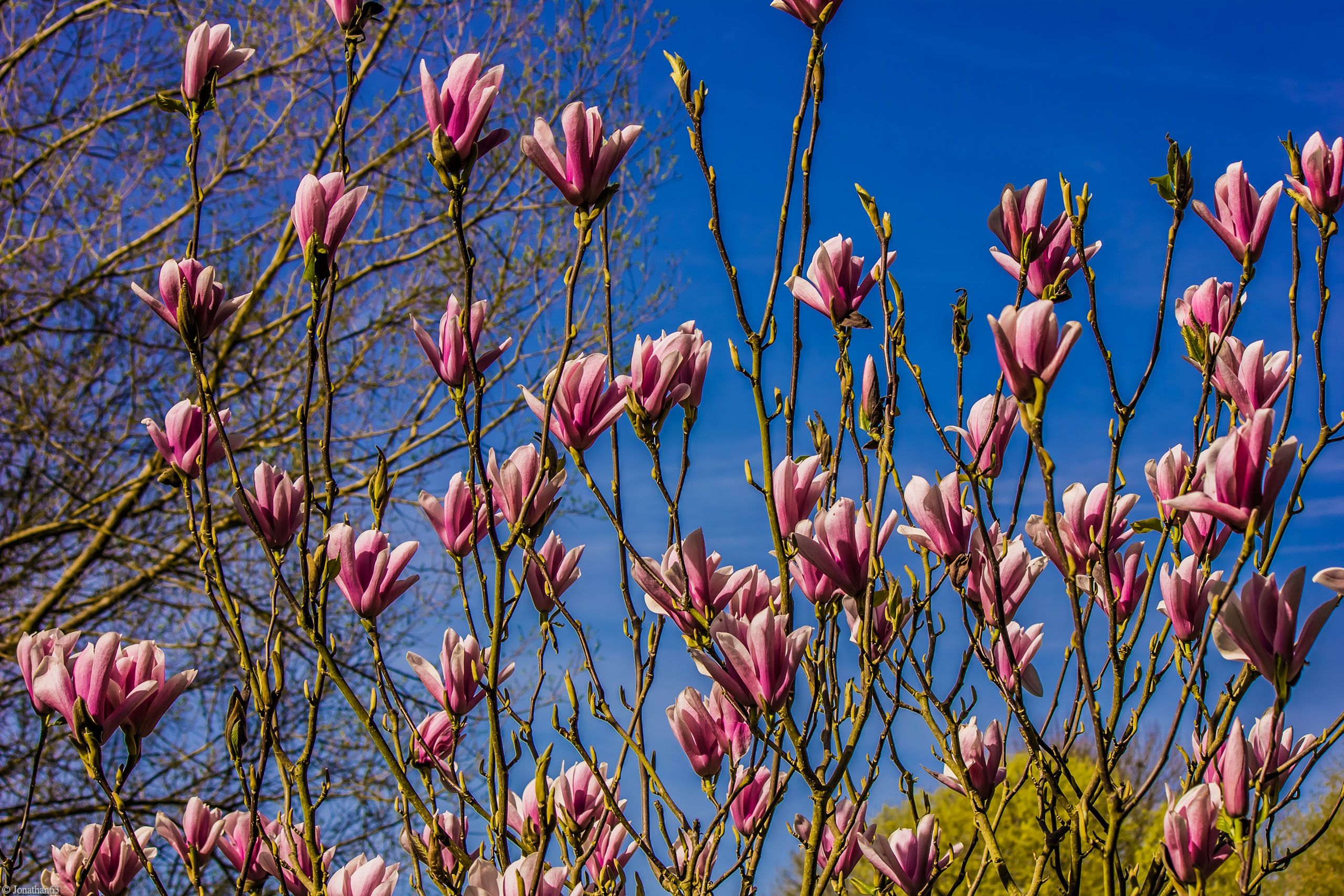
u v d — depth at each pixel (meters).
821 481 2.54
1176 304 2.76
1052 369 2.44
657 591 2.59
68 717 2.52
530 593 2.68
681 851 2.67
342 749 8.66
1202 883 2.44
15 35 9.38
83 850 2.69
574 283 2.57
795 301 2.59
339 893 2.55
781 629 2.43
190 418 2.67
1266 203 2.60
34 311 8.83
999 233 2.67
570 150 2.54
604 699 2.65
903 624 2.61
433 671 2.68
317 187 2.56
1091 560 2.65
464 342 2.58
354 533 2.66
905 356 2.59
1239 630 2.38
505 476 2.59
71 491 8.58
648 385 2.59
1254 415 2.38
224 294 2.64
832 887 2.70
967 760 2.65
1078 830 2.53
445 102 2.51
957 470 2.58
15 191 9.35
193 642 9.12
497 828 2.54
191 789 8.57
